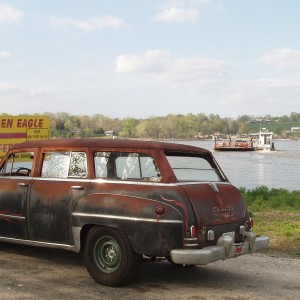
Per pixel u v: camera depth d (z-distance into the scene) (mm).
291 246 9602
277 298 5980
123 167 6480
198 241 5977
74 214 6527
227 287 6457
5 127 14891
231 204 6598
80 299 5719
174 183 6117
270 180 49688
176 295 6004
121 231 6152
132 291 6121
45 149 7215
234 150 162500
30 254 8070
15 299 5660
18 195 7203
